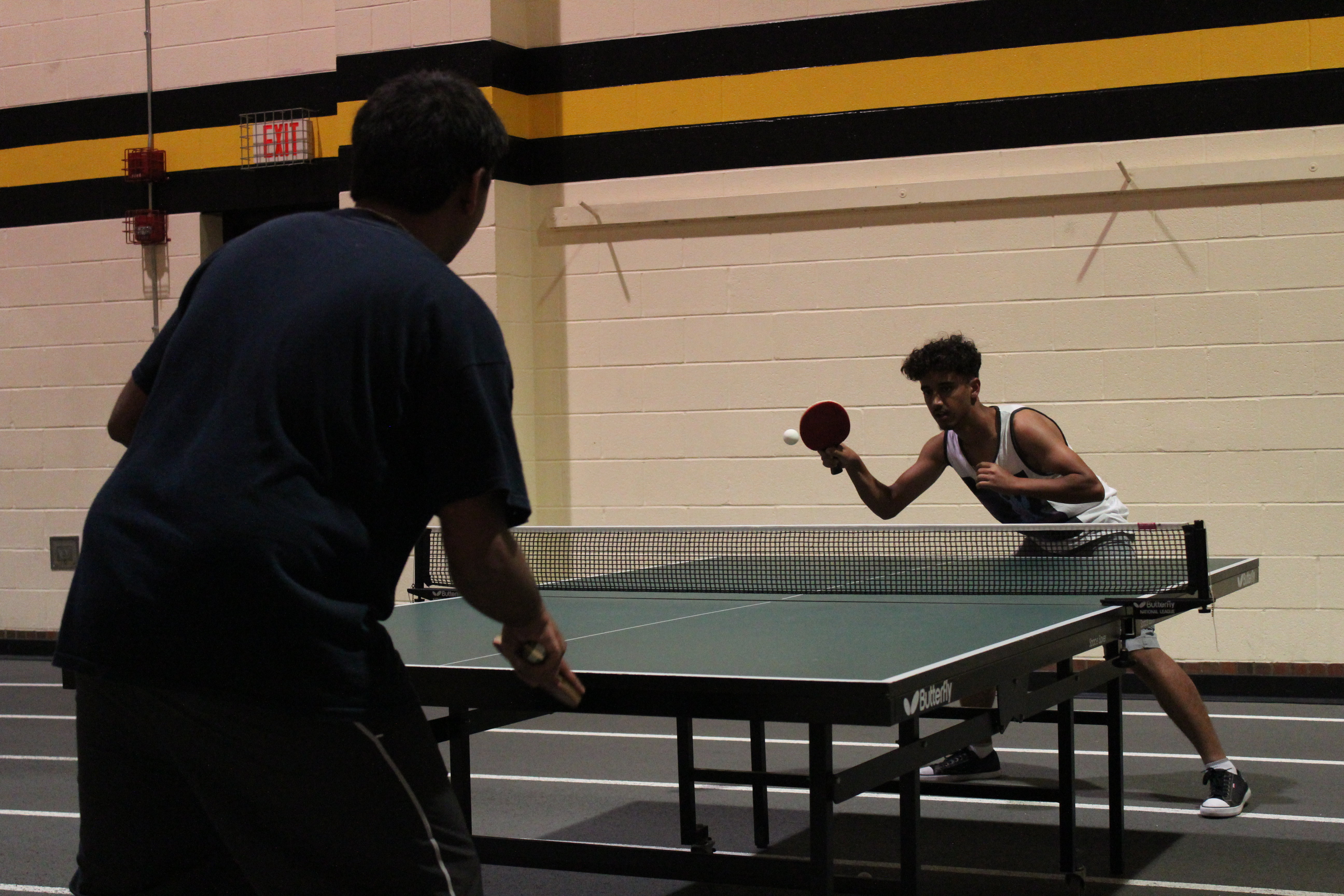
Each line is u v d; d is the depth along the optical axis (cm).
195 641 164
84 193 801
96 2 798
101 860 190
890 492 438
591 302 712
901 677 204
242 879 191
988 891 351
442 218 190
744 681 209
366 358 168
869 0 663
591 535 480
